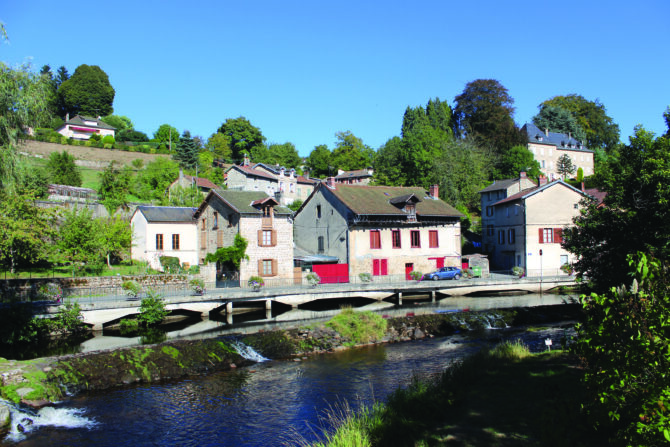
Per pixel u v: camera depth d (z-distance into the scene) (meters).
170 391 18.12
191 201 61.22
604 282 20.39
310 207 49.22
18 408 15.62
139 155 83.31
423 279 43.88
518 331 27.78
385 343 25.64
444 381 15.50
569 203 51.03
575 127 99.88
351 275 42.78
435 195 51.91
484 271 48.84
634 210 19.89
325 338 25.00
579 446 9.20
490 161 78.06
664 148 20.02
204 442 13.80
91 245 36.84
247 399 17.20
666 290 6.73
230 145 104.69
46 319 25.80
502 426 11.49
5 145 21.02
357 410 15.61
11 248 30.25
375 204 45.50
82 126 96.38
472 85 89.62
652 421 6.07
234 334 24.73
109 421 15.31
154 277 34.47
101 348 23.84
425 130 77.19
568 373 15.41
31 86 21.41
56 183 58.44
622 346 6.65
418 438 11.18
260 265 40.41
